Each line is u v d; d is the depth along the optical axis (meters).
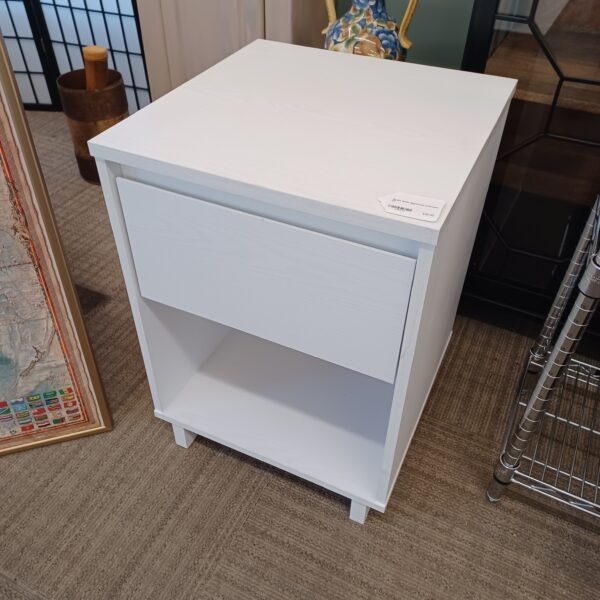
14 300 0.90
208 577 0.90
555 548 0.94
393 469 0.89
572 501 0.99
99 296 1.41
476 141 0.74
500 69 1.05
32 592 0.88
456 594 0.89
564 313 1.23
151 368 0.97
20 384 0.99
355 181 0.66
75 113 1.63
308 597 0.88
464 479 1.04
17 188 0.80
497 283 1.25
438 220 0.60
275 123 0.77
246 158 0.69
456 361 1.25
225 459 1.06
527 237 1.20
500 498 1.00
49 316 0.93
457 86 0.88
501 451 1.08
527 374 1.19
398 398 0.76
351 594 0.89
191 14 1.24
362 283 0.67
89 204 1.69
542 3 0.96
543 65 1.01
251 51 0.97
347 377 1.11
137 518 0.98
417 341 0.70
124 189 0.75
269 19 1.18
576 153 1.08
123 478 1.03
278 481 1.03
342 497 1.01
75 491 1.01
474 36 1.03
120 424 1.12
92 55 1.57
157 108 0.79
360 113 0.80
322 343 0.77
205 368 1.11
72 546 0.94
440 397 1.17
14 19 1.93
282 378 1.10
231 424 1.01
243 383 1.09
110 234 1.59
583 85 1.01
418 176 0.67
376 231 0.64
